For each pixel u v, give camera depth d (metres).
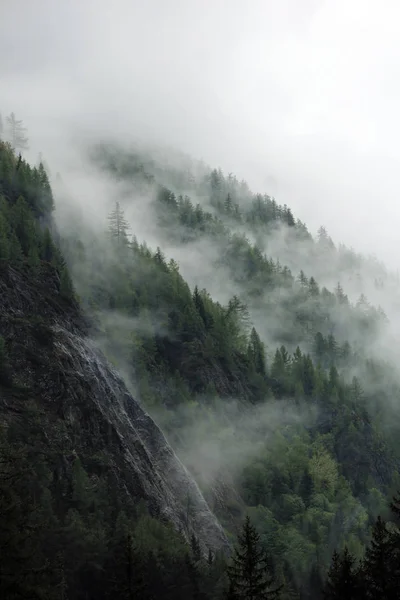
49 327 89.38
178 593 56.88
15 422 72.50
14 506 43.25
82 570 55.75
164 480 89.62
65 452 74.25
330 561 98.62
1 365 77.75
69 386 82.62
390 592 40.62
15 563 39.53
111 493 75.00
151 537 66.31
